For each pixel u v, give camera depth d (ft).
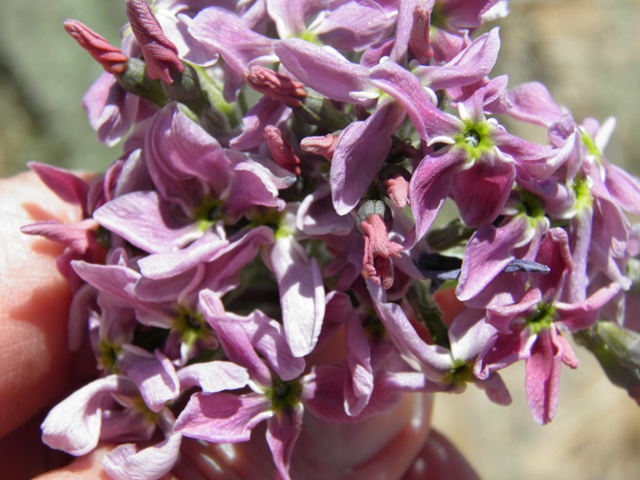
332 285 0.27
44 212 0.34
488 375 0.23
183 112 0.24
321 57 0.22
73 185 0.30
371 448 0.37
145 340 0.27
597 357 0.28
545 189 0.24
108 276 0.24
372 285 0.23
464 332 0.24
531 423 0.86
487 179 0.23
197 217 0.25
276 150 0.23
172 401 0.26
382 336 0.26
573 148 0.24
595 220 0.26
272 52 0.24
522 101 0.29
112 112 0.26
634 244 0.27
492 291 0.24
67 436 0.25
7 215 0.33
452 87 0.23
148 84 0.25
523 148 0.23
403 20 0.22
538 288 0.24
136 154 0.25
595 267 0.27
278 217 0.25
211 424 0.24
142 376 0.25
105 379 0.26
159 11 0.25
